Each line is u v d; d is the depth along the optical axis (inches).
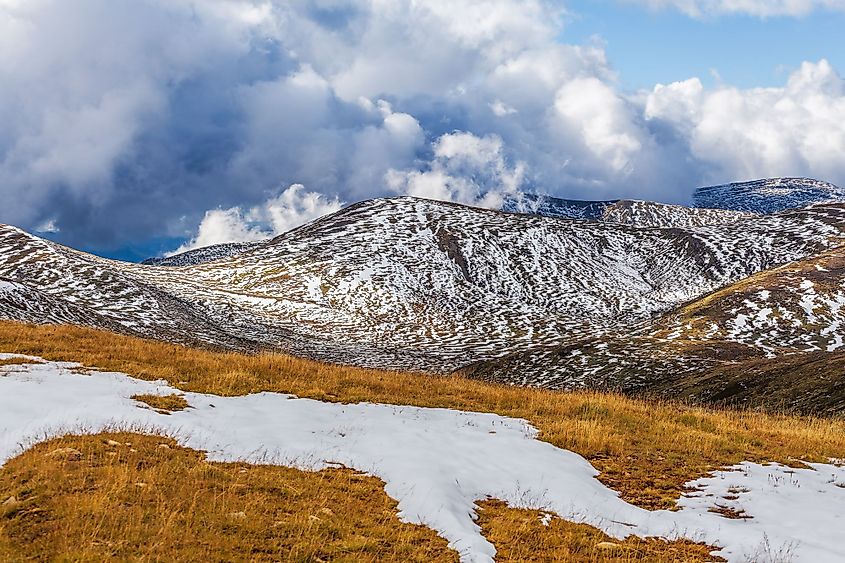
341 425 697.6
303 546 376.5
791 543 459.5
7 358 803.4
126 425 575.8
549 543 440.1
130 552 339.3
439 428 727.7
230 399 762.8
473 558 396.8
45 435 512.7
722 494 585.9
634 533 482.3
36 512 376.2
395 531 426.3
